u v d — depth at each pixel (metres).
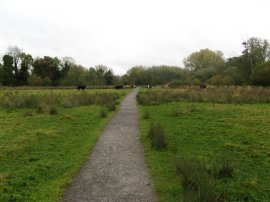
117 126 15.16
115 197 6.64
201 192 6.09
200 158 9.15
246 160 9.04
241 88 36.31
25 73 92.12
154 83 116.50
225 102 25.33
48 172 8.25
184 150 10.18
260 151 9.97
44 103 22.58
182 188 6.95
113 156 9.78
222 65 83.69
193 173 7.15
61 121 16.23
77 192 6.95
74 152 10.20
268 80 45.19
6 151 10.26
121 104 27.06
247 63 62.62
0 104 23.30
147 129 14.02
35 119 16.89
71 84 91.50
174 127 14.14
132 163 9.00
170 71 130.12
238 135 12.34
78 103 24.94
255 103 24.64
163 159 9.22
